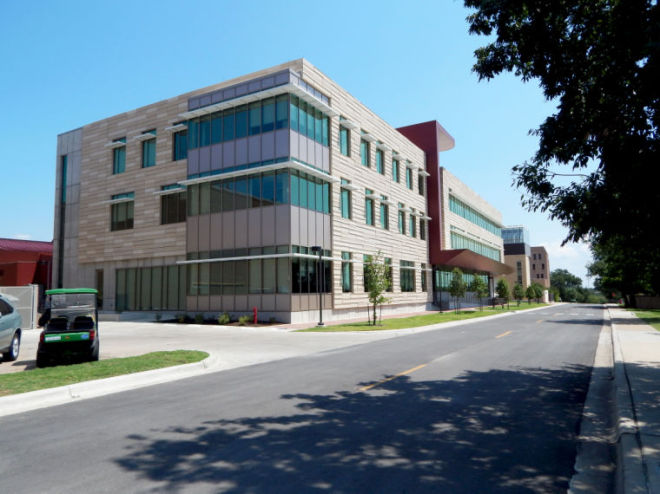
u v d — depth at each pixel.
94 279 35.28
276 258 25.16
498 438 5.52
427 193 46.53
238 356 13.16
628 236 6.57
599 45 6.65
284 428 5.91
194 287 28.11
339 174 30.11
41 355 10.53
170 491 4.04
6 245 43.84
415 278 41.97
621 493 4.02
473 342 16.27
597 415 6.55
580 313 39.28
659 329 19.89
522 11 7.31
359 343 16.36
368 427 5.93
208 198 28.09
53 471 4.55
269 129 25.97
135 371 9.74
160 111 32.53
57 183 38.09
